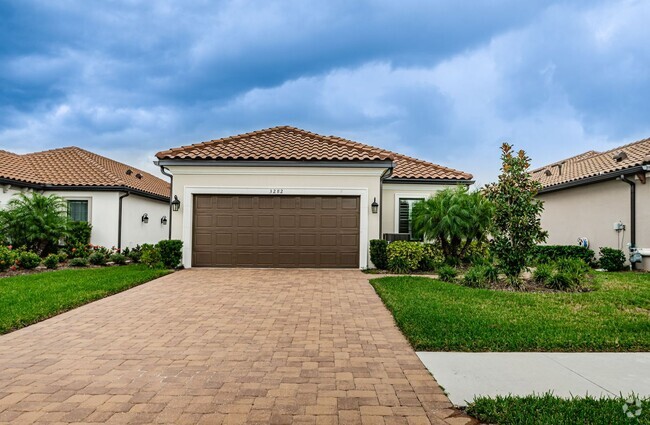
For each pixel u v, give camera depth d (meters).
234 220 12.60
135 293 8.59
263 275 11.11
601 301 7.38
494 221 9.54
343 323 6.31
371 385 3.96
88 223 16.36
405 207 15.09
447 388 3.88
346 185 12.59
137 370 4.35
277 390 3.86
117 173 19.69
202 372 4.30
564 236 16.84
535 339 5.14
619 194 13.65
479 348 5.00
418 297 7.69
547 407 3.37
